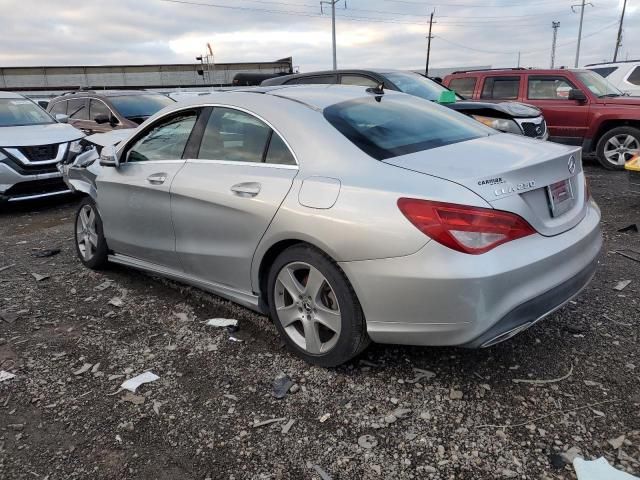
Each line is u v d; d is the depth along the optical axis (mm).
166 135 4129
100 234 4844
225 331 3736
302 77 9289
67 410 2928
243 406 2900
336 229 2822
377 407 2838
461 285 2541
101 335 3766
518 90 10195
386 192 2730
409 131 3340
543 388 2918
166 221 3953
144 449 2611
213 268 3693
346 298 2908
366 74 8547
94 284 4738
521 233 2676
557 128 9883
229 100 3730
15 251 5867
